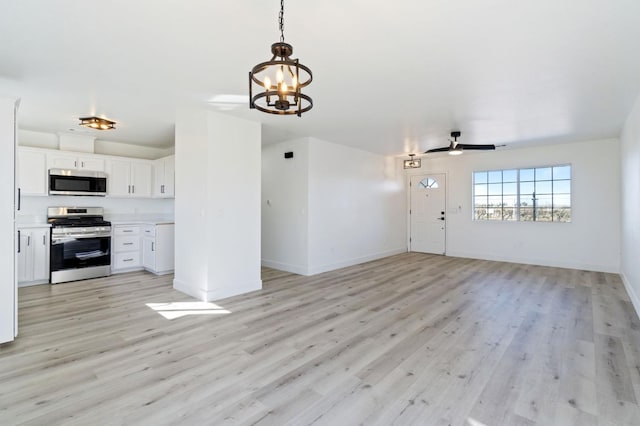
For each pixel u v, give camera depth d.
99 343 2.75
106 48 2.44
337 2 1.87
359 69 2.79
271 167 6.13
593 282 4.91
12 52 2.49
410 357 2.52
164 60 2.64
